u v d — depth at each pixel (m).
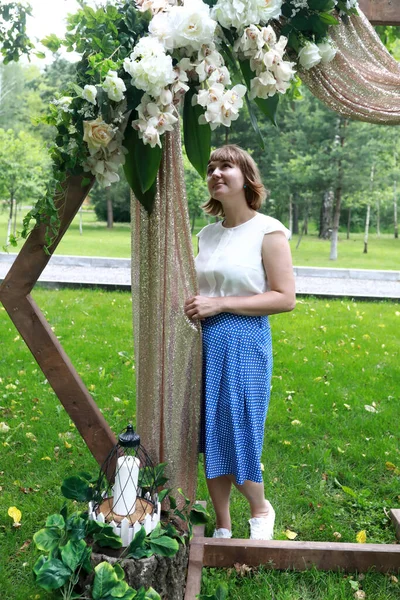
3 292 2.42
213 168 2.52
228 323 2.43
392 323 7.33
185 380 2.43
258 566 2.49
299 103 14.02
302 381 4.97
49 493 3.15
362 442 3.83
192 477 2.56
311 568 2.48
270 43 2.04
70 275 10.30
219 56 2.00
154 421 2.45
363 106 2.38
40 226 2.33
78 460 3.52
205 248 2.59
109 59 1.88
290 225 18.77
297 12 2.14
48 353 2.49
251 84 2.10
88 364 5.30
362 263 15.29
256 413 2.46
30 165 13.23
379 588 2.39
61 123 2.02
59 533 2.15
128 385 4.78
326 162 14.05
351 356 5.76
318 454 3.61
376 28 3.74
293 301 2.45
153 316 2.37
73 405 2.53
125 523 2.11
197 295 2.40
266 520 2.67
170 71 1.88
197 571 2.36
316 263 15.02
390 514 2.95
